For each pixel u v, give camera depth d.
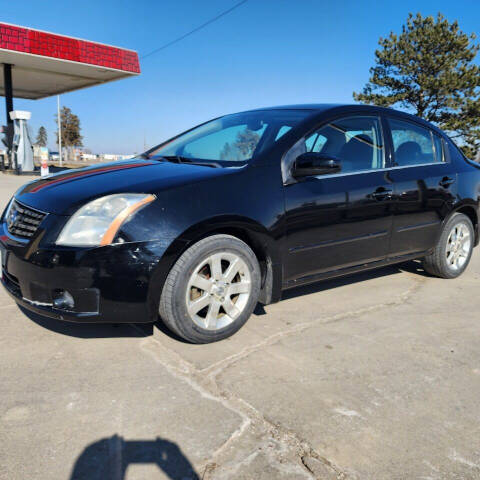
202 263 2.46
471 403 2.09
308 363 2.42
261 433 1.80
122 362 2.36
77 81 21.58
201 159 3.11
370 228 3.29
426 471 1.62
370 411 1.99
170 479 1.54
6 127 20.17
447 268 4.09
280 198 2.74
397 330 2.93
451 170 3.96
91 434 1.77
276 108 3.56
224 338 2.66
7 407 1.93
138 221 2.27
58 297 2.30
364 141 3.38
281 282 2.86
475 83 26.31
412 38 27.47
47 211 2.36
